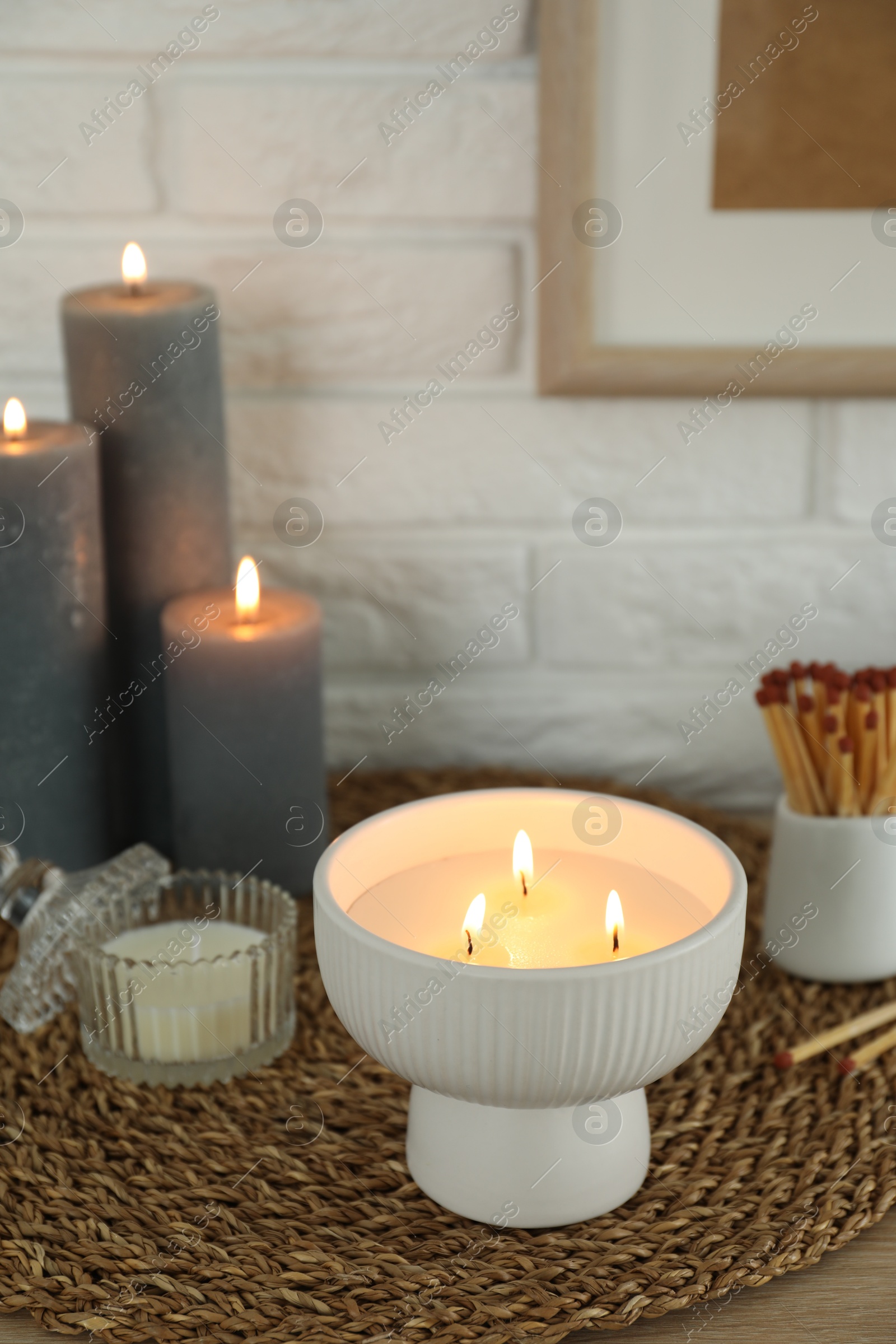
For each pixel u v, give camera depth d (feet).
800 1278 2.91
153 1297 2.85
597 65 3.46
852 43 3.45
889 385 3.63
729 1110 3.11
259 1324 2.82
